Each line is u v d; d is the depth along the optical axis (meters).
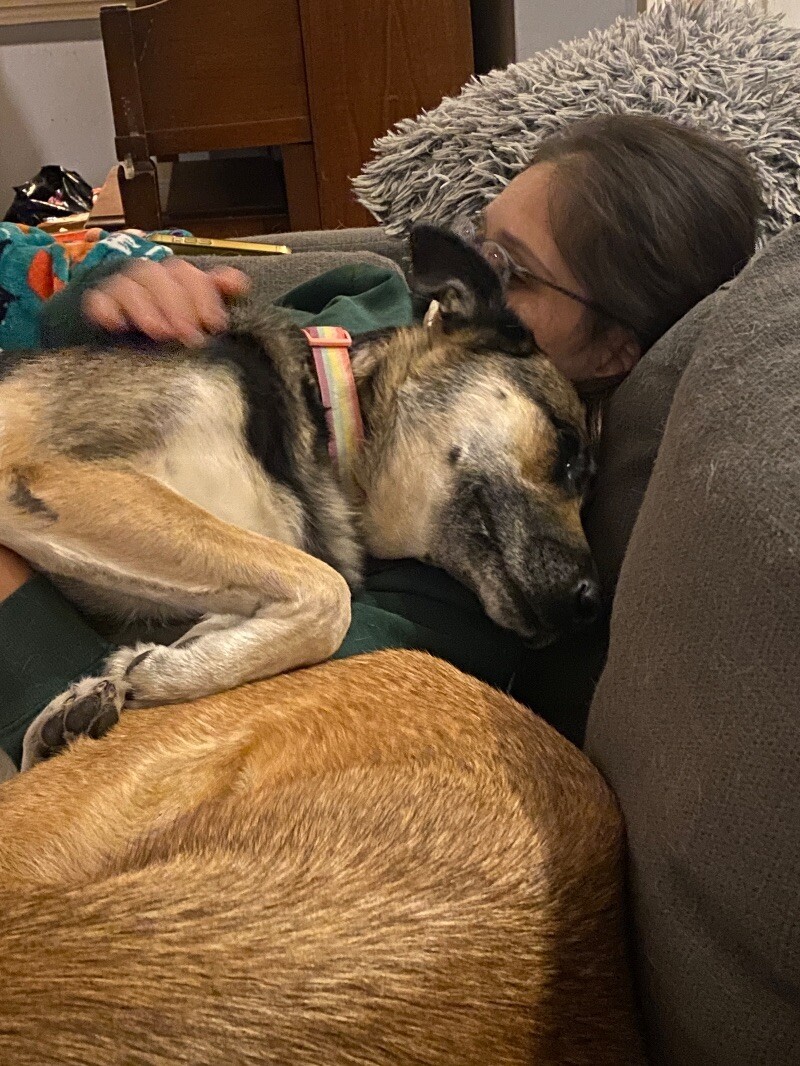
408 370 1.61
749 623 0.73
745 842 0.68
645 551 0.91
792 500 0.73
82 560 1.26
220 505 1.39
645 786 0.82
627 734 0.88
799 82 2.08
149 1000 0.65
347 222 3.23
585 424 1.61
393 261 2.42
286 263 2.30
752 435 0.81
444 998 0.72
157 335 1.48
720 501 0.79
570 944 0.81
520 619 1.45
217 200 3.55
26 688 1.17
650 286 1.53
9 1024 0.63
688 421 0.91
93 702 1.11
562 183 1.56
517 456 1.51
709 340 0.97
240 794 0.93
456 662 1.39
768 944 0.67
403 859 0.83
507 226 1.64
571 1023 0.77
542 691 1.45
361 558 1.55
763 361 0.87
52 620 1.21
